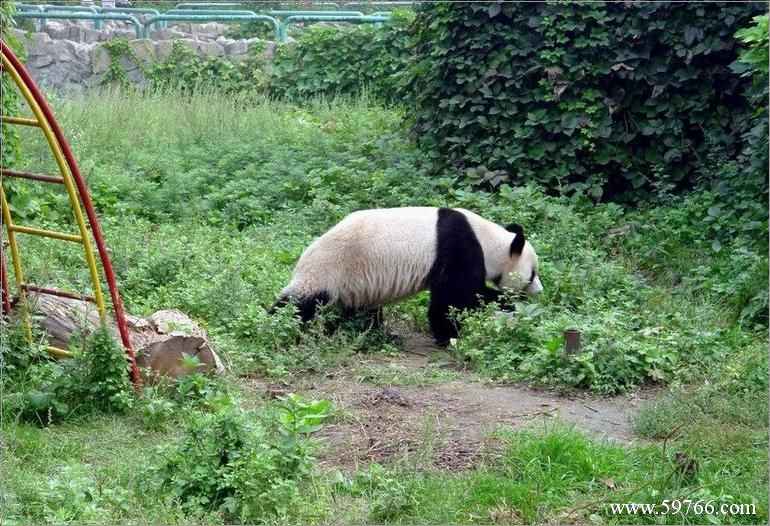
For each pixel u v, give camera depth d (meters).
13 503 5.39
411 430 7.00
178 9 28.16
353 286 9.31
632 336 8.86
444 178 13.34
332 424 7.11
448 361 9.05
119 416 6.96
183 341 7.46
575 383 8.05
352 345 8.83
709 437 6.75
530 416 7.41
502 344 8.79
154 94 18.81
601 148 13.72
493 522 5.62
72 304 7.84
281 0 28.88
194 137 15.94
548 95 13.65
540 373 8.19
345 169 13.71
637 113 13.79
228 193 13.44
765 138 11.71
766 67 11.06
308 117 18.47
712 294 10.49
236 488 5.61
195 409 7.14
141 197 13.10
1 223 7.49
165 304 9.32
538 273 10.62
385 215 9.55
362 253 9.29
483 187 13.72
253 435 5.89
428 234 9.51
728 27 13.35
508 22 14.09
